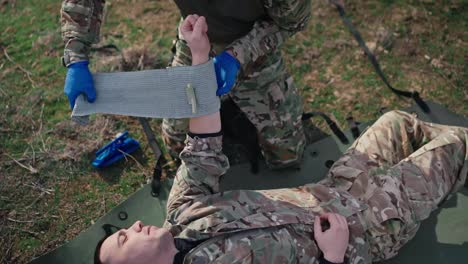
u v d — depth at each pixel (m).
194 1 2.42
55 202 2.99
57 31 3.79
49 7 3.96
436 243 2.75
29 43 3.74
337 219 2.34
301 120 3.04
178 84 2.19
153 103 2.22
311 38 3.75
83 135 3.26
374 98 3.44
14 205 2.96
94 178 3.09
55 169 3.11
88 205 2.99
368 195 2.48
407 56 3.65
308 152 3.16
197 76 2.18
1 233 2.86
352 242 2.39
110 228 2.83
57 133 3.27
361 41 3.68
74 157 3.14
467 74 3.53
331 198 2.44
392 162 2.68
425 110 3.30
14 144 3.22
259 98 2.83
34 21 3.88
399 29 3.80
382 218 2.43
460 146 2.64
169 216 2.36
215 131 2.29
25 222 2.90
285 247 2.24
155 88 2.21
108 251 2.17
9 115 3.35
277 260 2.22
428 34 3.76
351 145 3.01
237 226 2.21
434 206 2.55
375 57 3.63
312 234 2.35
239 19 2.45
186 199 2.36
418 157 2.60
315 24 3.83
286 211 2.32
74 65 2.26
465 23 3.82
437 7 3.91
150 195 2.95
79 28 2.31
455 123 3.24
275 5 2.29
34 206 2.97
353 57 3.65
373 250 2.51
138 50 3.61
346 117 3.36
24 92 3.47
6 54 3.67
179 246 2.21
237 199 2.33
